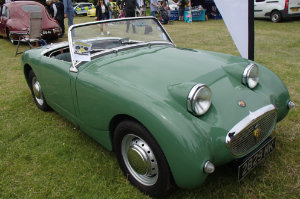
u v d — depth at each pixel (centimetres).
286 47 686
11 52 762
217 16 1522
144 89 192
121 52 275
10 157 266
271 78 238
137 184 212
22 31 827
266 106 201
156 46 300
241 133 178
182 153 159
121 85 201
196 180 164
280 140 269
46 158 262
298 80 426
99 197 208
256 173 225
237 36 340
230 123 178
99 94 213
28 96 428
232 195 204
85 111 241
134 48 288
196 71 220
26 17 864
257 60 559
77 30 263
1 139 300
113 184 222
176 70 221
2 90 455
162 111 169
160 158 176
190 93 171
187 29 1118
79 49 254
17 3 894
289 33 898
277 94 227
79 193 215
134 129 188
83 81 232
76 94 247
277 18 1157
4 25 902
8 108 380
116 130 209
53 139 296
